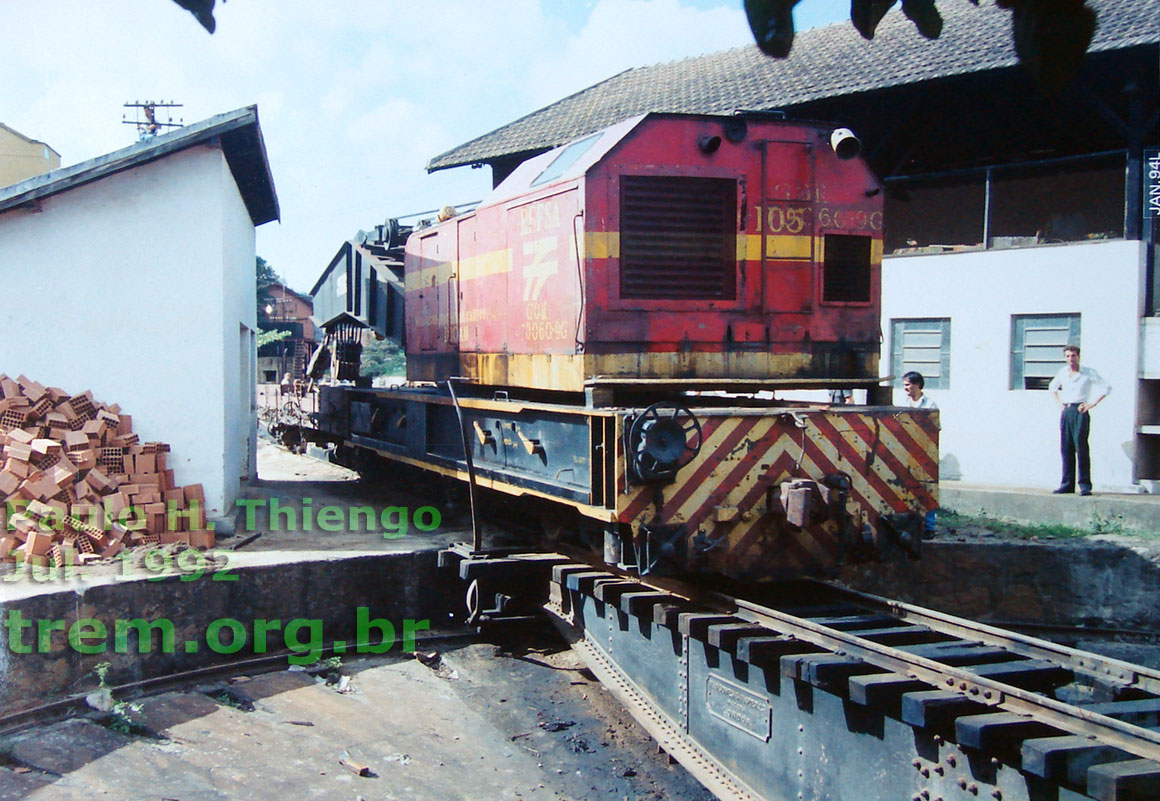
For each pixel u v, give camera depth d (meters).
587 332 6.10
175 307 8.35
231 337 9.52
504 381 7.54
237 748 5.72
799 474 5.89
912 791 4.06
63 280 8.09
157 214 8.30
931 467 6.29
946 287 13.70
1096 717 3.55
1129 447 12.29
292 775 5.46
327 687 6.88
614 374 6.16
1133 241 12.23
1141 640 9.26
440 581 8.12
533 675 7.31
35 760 5.25
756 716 4.96
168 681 6.58
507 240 7.46
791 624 5.06
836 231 6.62
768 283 6.46
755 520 5.79
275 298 47.94
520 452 7.13
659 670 5.88
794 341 6.54
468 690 6.98
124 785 5.11
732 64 18.94
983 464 13.41
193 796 5.08
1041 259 12.91
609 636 6.52
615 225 6.15
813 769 4.57
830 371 6.64
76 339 8.12
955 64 13.18
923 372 14.04
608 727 6.43
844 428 6.01
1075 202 14.80
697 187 6.32
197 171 8.39
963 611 9.59
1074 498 10.94
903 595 9.59
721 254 6.39
